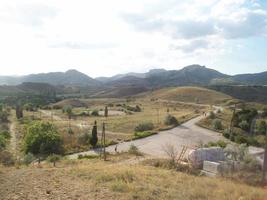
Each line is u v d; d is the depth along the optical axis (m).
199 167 36.00
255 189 17.19
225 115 97.50
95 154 53.72
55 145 60.12
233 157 38.22
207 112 110.81
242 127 80.56
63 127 86.00
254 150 50.22
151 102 176.88
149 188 14.72
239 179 26.06
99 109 144.75
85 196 13.09
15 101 192.50
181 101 182.00
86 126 88.75
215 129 81.62
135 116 113.31
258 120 83.31
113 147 61.31
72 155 56.53
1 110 122.19
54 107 161.12
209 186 17.17
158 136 71.25
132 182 15.96
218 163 34.78
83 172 18.53
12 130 89.69
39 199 12.42
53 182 15.45
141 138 69.12
